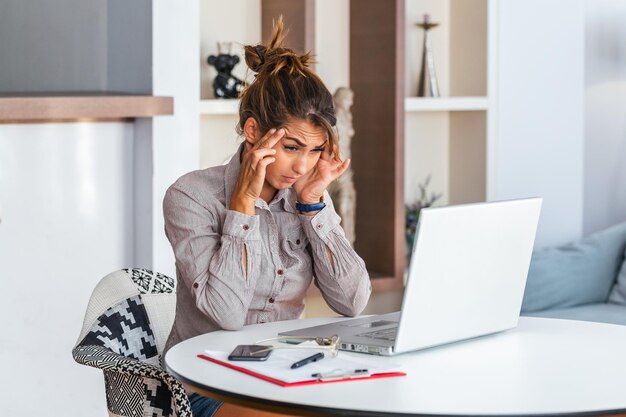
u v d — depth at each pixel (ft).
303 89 7.21
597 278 14.47
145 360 7.67
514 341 6.90
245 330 7.27
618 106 17.56
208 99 14.08
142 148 12.05
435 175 16.19
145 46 12.02
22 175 11.14
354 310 7.88
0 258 11.03
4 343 11.14
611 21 17.28
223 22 14.16
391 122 14.39
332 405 5.21
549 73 15.92
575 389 5.63
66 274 11.61
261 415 6.45
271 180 7.45
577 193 16.39
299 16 13.52
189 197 7.56
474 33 15.61
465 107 15.17
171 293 7.97
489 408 5.23
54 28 13.30
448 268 6.46
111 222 12.00
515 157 15.75
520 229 6.97
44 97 10.71
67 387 11.71
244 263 7.30
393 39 14.24
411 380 5.78
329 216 7.76
